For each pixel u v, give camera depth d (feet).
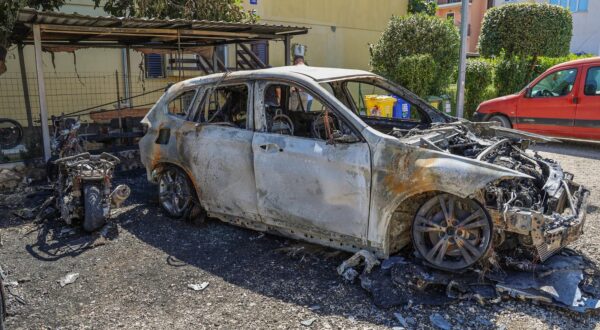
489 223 13.14
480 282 13.20
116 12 33.40
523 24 53.11
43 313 12.78
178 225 18.94
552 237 12.53
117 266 15.48
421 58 41.06
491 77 46.70
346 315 12.44
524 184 14.35
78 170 18.15
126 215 20.13
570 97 33.94
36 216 19.90
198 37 30.76
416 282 13.23
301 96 20.83
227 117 19.06
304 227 15.43
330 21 51.11
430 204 13.83
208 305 13.05
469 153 14.87
